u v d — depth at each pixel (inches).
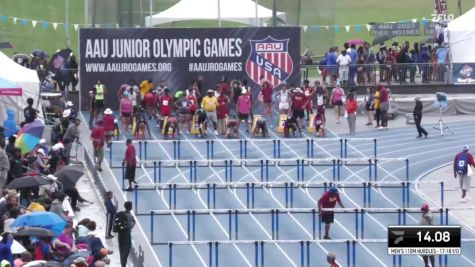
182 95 5590.6
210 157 5108.3
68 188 4084.6
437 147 5428.2
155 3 6407.5
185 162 4813.0
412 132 5674.2
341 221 4303.6
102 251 3095.5
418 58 6245.1
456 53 6259.8
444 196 4658.0
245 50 5925.2
